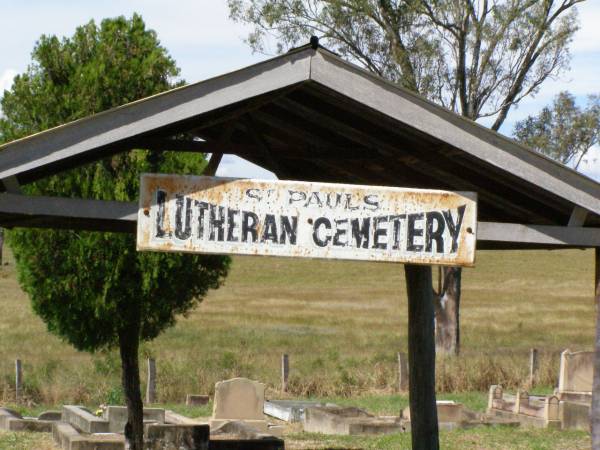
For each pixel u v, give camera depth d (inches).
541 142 1302.9
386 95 263.3
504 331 1795.0
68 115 417.4
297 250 266.8
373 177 350.6
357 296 2910.9
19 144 247.8
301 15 1187.3
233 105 271.6
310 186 267.7
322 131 325.7
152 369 864.9
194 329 1673.2
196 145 297.3
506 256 4704.7
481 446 577.6
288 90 269.3
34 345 1274.6
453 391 953.5
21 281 439.8
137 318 439.8
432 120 265.1
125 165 426.0
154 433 515.8
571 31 1206.3
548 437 616.1
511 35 1200.8
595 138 1305.4
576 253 5044.3
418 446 410.3
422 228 270.7
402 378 933.8
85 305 430.6
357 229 268.7
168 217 264.1
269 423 713.6
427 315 411.8
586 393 770.2
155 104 253.9
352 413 708.7
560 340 1635.1
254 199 266.7
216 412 666.2
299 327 1812.3
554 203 307.1
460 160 300.5
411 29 1192.2
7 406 786.2
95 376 861.8
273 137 349.7
